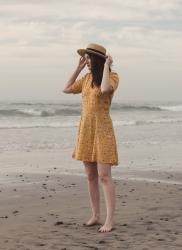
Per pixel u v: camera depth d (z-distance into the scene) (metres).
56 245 4.43
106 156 4.97
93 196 5.29
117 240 4.59
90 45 4.98
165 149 16.64
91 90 5.01
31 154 14.70
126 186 8.80
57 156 14.25
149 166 12.19
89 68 4.99
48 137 20.69
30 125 28.03
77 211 6.27
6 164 12.30
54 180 9.68
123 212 6.06
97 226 5.25
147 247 4.32
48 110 36.91
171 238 4.65
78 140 5.16
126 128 27.58
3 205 6.82
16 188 8.58
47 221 5.60
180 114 46.59
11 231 5.07
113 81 4.97
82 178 10.02
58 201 7.15
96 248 4.30
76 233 4.92
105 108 5.00
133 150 16.14
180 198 7.36
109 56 4.90
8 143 17.94
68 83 5.33
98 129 4.99
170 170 11.48
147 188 8.56
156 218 5.67
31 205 6.81
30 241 4.60
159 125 30.84
